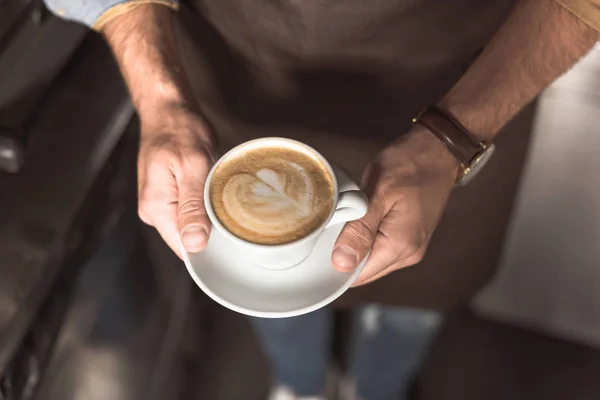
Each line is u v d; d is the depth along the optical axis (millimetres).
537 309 1147
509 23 630
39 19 726
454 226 777
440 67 676
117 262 909
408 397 1148
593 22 572
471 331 1201
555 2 592
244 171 582
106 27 664
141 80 647
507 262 1077
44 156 742
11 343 654
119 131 777
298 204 565
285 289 575
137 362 942
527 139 750
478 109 621
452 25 644
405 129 719
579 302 1103
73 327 833
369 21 628
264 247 547
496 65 626
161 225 609
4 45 698
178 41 716
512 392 1141
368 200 584
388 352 994
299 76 688
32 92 737
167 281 1030
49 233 699
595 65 786
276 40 660
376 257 582
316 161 587
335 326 1222
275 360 1057
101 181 787
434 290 850
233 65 708
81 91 792
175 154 604
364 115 712
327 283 574
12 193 718
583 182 915
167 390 1045
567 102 832
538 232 1005
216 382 1164
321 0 612
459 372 1164
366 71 676
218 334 1209
